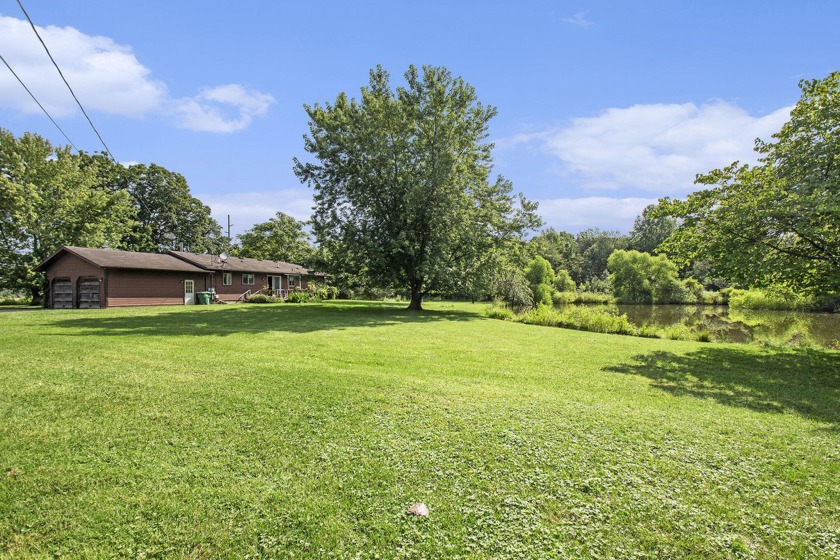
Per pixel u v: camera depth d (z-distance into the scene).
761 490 3.20
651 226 68.94
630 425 4.54
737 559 2.43
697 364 8.65
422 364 7.77
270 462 3.51
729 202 10.05
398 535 2.60
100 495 2.97
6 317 15.63
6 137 28.50
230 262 32.59
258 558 2.38
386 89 22.94
